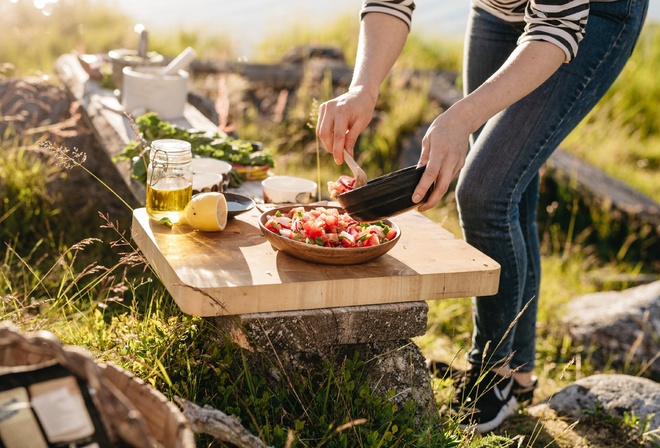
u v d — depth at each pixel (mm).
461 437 2031
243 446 1576
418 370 2092
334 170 5156
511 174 2180
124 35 7414
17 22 6773
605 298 3607
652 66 8273
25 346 1256
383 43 2195
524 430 2387
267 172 2773
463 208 2244
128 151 2695
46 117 4027
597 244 4801
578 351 3268
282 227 1955
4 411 1232
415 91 6277
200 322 2061
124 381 1372
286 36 8367
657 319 3336
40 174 3664
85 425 1256
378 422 1938
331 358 2012
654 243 4746
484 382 2393
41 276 3039
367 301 1832
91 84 3875
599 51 2145
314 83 6129
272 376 1979
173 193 2002
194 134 2828
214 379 1956
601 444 2324
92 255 3344
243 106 5703
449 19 10781
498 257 2266
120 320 2332
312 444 1860
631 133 7254
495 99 1856
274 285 1729
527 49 1912
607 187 5062
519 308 2363
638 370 3186
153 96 3332
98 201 3795
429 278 1869
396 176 1767
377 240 1876
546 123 2152
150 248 1935
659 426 2385
